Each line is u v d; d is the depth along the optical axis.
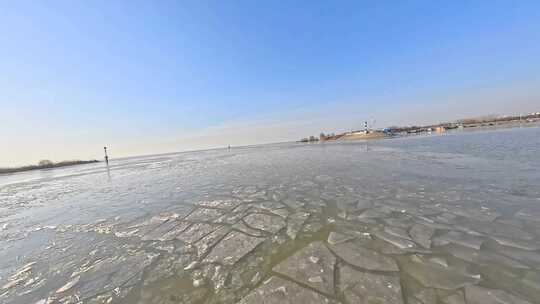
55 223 3.88
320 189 4.82
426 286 1.71
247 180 6.44
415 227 2.70
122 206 4.70
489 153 7.56
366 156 9.74
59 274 2.27
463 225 2.64
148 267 2.28
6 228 3.77
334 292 1.72
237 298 1.73
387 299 1.61
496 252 2.06
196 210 4.04
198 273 2.12
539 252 2.01
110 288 1.99
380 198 3.88
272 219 3.35
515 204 3.11
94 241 3.01
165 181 7.51
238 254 2.41
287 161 10.36
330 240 2.56
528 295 1.55
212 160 15.34
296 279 1.91
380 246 2.34
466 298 1.56
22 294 1.99
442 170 5.57
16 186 9.91
